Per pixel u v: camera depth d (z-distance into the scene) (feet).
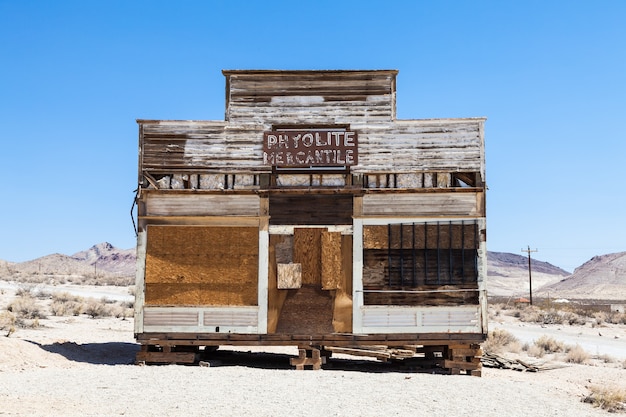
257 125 57.88
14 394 38.34
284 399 39.68
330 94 57.98
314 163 56.90
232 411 35.83
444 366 55.47
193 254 56.65
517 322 146.61
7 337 64.39
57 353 58.13
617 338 113.80
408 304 55.83
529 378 60.44
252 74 58.49
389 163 56.90
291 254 56.39
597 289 573.74
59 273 305.53
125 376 46.75
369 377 49.47
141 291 56.34
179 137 57.98
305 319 55.62
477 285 55.72
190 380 45.68
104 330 85.25
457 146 57.00
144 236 57.00
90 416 32.83
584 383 59.93
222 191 56.85
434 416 36.81
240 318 55.83
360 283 55.72
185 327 55.88
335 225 56.44
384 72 57.77
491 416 37.83
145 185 57.67
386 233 56.34
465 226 56.29
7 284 188.24
